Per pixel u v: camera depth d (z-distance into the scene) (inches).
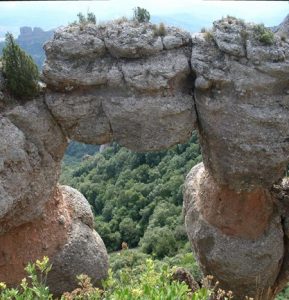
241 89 476.4
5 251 501.4
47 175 504.1
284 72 471.2
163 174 1210.6
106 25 488.4
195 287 568.7
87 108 488.4
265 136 489.7
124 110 483.2
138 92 481.4
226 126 493.0
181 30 492.7
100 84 483.8
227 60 476.7
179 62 480.7
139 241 1059.9
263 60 468.4
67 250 531.5
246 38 472.4
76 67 475.8
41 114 489.4
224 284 576.1
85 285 249.6
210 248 571.2
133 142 500.4
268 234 561.9
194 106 502.6
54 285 521.3
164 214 1061.1
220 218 567.8
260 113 479.5
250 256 554.3
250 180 519.2
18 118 478.0
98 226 1147.9
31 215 497.7
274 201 579.5
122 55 476.4
